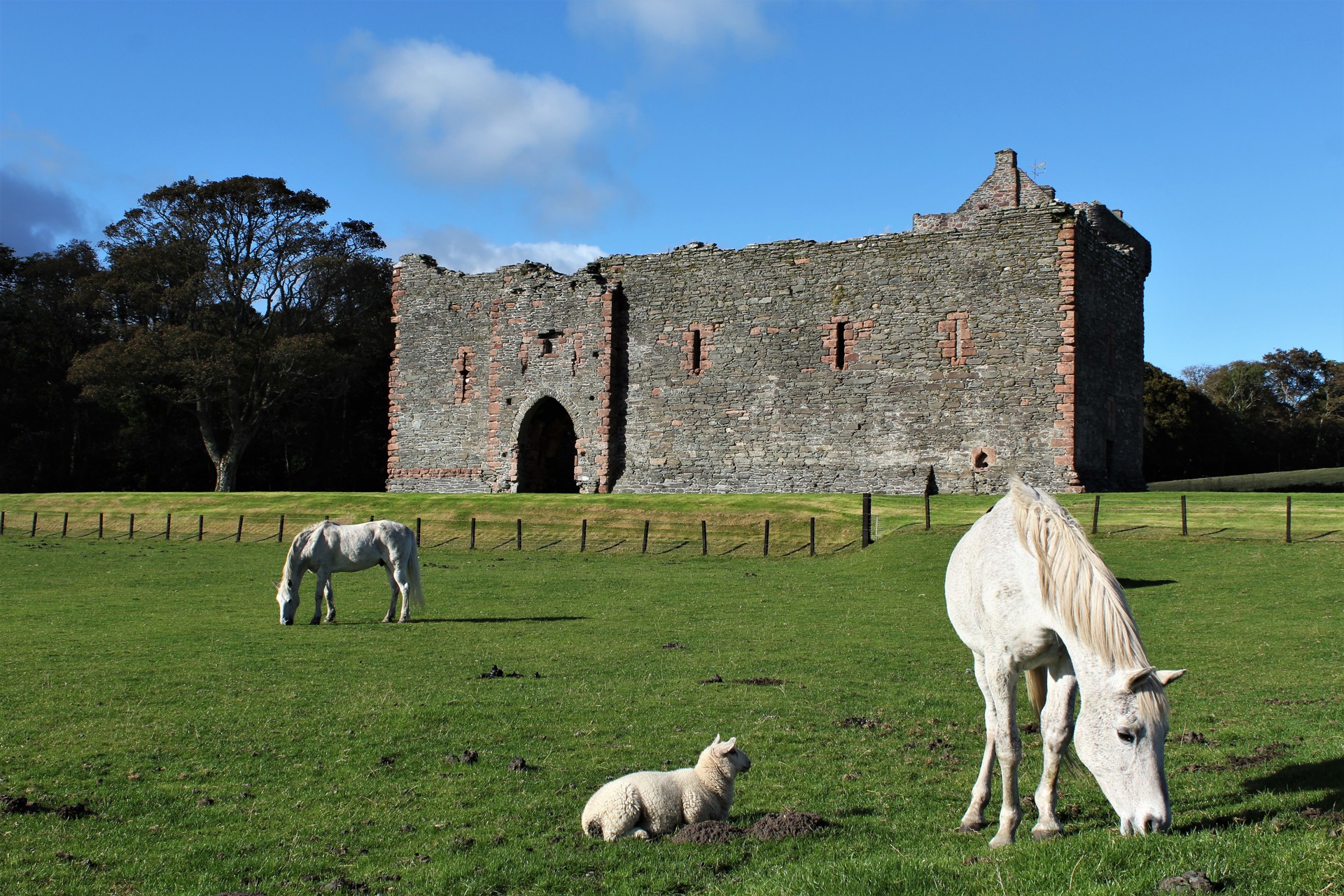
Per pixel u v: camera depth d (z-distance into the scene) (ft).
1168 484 201.26
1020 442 121.70
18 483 221.46
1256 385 309.22
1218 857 19.47
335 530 65.41
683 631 60.08
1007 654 23.80
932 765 32.37
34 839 26.12
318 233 211.41
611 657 52.03
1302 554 78.28
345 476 244.83
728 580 84.23
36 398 225.15
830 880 20.67
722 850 24.62
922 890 19.93
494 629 61.46
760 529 108.58
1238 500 103.71
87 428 229.25
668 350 143.13
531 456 155.33
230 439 231.50
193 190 201.36
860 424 130.82
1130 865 19.58
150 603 74.38
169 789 30.35
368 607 72.59
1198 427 249.75
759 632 59.52
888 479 128.47
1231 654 49.73
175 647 55.11
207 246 199.62
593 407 146.10
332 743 35.22
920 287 128.47
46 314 218.59
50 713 39.47
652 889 22.35
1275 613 60.18
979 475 123.54
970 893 19.60
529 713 39.58
